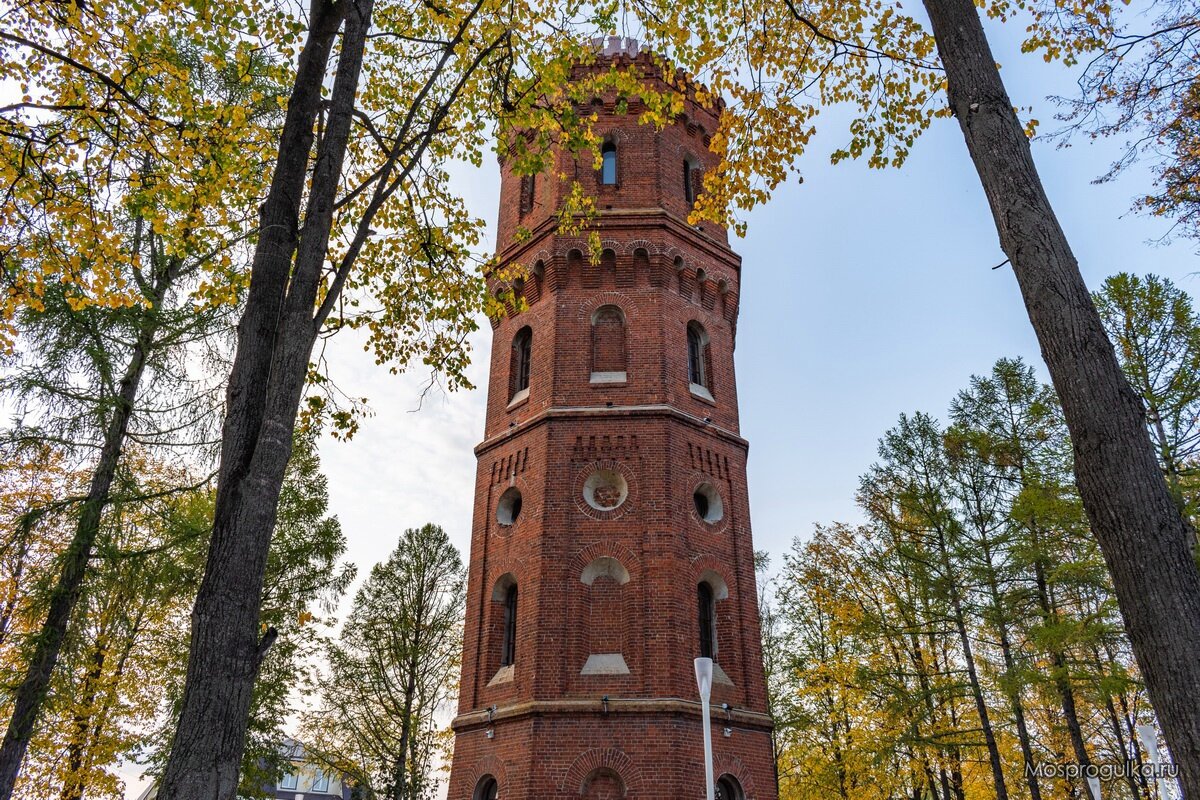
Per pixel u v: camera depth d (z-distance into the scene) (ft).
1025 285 26.43
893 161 49.52
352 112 35.96
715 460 67.46
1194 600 20.98
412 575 130.82
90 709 68.80
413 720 120.67
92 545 49.29
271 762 87.15
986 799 102.37
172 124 38.22
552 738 53.52
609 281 71.61
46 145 37.50
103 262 39.58
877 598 97.81
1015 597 80.23
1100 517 22.85
